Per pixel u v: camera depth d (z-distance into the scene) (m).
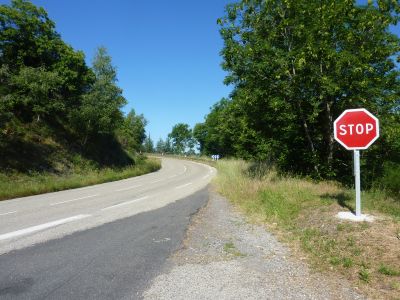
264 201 10.69
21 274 5.19
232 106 16.39
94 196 16.00
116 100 33.88
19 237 7.46
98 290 4.61
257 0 14.75
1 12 30.19
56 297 4.39
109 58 34.62
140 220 9.42
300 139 16.25
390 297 4.30
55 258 5.95
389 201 9.23
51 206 12.69
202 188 18.77
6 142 24.14
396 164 13.24
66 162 28.83
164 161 65.81
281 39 14.95
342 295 4.41
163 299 4.34
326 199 9.42
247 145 30.09
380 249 5.54
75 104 34.34
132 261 5.80
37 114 30.03
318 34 13.28
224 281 4.91
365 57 13.16
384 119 13.80
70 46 35.25
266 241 6.90
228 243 6.87
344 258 5.48
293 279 4.96
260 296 4.41
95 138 38.25
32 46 32.38
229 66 15.17
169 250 6.45
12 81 27.81
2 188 17.98
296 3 13.67
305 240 6.56
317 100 14.45
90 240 7.18
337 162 15.58
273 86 14.41
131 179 28.56
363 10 14.05
